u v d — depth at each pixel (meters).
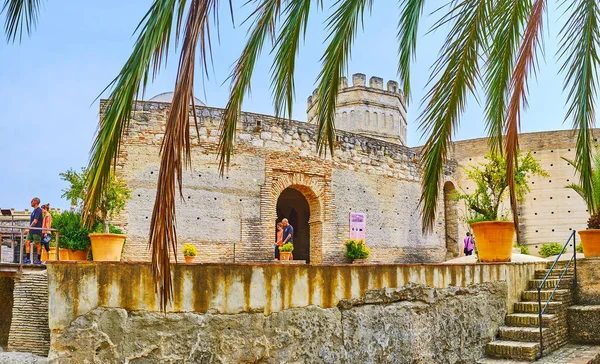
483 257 11.07
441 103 6.30
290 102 5.15
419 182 22.20
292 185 17.88
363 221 19.53
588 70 6.65
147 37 3.18
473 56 6.19
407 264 7.93
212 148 16.03
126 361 5.41
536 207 26.67
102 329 5.36
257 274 6.22
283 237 15.43
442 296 8.51
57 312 5.22
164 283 3.21
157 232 3.19
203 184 15.78
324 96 5.48
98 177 3.24
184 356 5.66
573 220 26.02
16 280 7.02
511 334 9.70
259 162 16.91
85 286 5.34
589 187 6.98
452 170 25.52
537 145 27.02
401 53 5.72
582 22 6.55
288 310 6.43
